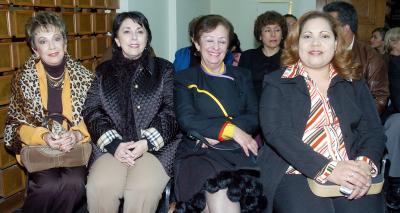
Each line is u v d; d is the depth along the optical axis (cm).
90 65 289
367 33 480
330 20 182
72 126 204
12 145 197
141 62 206
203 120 193
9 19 212
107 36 309
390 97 283
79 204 207
